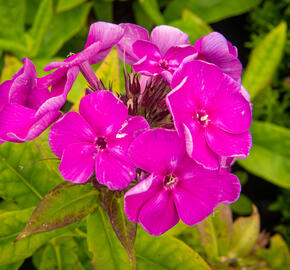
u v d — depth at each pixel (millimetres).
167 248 235
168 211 195
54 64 192
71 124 189
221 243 272
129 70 269
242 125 196
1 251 224
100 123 191
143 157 189
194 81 192
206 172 195
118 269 215
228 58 202
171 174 195
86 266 272
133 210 189
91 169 192
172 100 188
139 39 213
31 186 248
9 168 245
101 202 205
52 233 229
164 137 188
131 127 190
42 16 299
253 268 276
